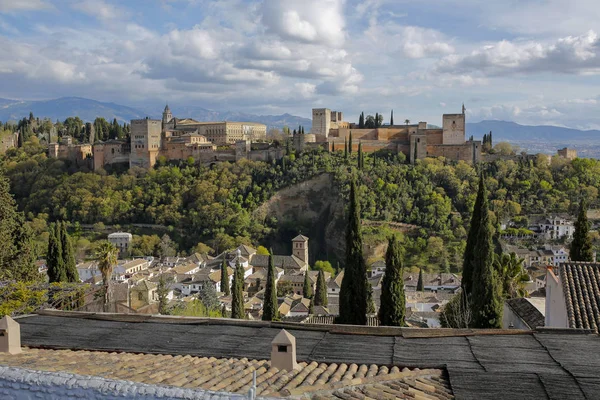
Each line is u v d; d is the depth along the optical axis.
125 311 50.72
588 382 12.90
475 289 28.52
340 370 14.10
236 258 115.44
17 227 45.41
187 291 101.81
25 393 11.02
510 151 177.12
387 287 32.81
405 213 146.12
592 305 21.44
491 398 12.21
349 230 33.69
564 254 120.62
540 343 16.39
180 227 160.00
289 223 156.75
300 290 103.62
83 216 166.25
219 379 12.45
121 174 183.25
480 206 33.38
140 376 12.05
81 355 15.43
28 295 30.56
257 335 18.20
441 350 15.91
